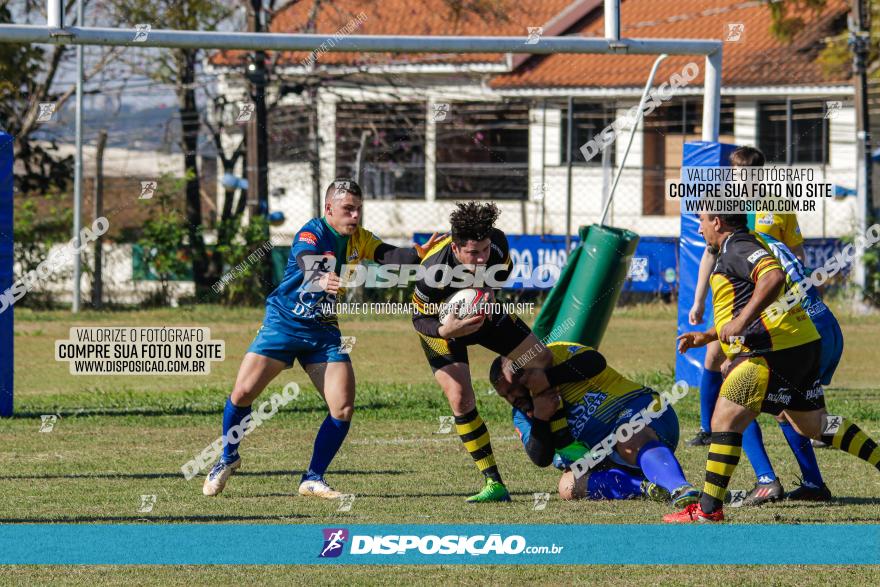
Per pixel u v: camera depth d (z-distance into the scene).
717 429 14.27
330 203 16.41
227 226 50.44
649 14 67.50
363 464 19.17
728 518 14.69
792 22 59.72
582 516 14.83
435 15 63.59
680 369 26.86
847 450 14.98
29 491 16.67
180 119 58.03
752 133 62.44
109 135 58.12
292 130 61.94
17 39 22.52
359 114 62.94
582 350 16.12
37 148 57.59
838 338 16.58
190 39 23.16
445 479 17.77
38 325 43.03
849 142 55.69
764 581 11.69
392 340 39.31
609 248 24.31
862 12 51.81
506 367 16.08
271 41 23.48
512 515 14.90
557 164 63.03
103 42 22.89
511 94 63.06
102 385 31.09
